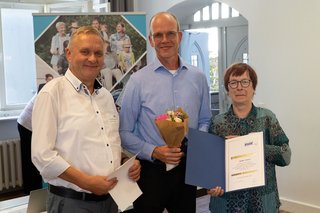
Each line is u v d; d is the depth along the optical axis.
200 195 4.34
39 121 1.64
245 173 1.86
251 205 1.94
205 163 1.90
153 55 5.20
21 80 5.18
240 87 1.93
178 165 2.19
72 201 1.74
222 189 1.87
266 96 4.22
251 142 1.87
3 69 5.01
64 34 3.66
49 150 1.62
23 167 4.36
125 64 3.87
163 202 2.22
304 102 3.90
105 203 1.83
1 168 4.67
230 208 1.96
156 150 2.09
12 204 2.43
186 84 2.24
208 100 2.36
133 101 2.21
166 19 2.13
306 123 3.91
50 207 1.80
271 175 1.96
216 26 5.71
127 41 3.86
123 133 2.21
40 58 3.65
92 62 1.73
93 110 1.77
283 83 4.06
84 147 1.70
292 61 3.96
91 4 5.02
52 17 3.64
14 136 4.95
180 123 1.92
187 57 5.99
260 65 4.25
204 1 5.09
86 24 3.71
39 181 4.36
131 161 1.76
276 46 4.08
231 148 1.90
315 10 3.73
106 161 1.76
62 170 1.63
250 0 4.27
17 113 5.12
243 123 1.97
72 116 1.70
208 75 6.16
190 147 1.91
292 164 4.06
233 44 5.57
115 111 1.93
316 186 3.88
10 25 5.04
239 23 5.41
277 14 4.04
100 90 1.85
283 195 4.17
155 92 2.19
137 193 1.82
